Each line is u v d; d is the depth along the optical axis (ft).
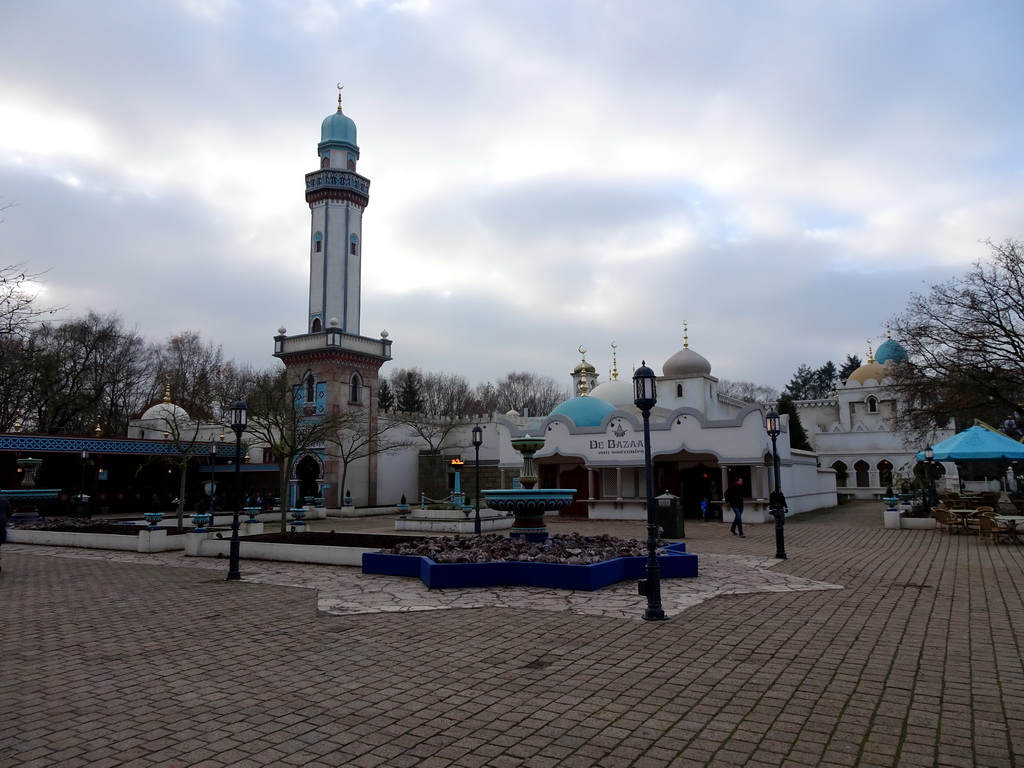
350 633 30.07
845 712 19.43
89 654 27.17
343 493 134.72
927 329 103.65
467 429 161.79
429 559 43.06
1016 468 106.22
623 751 16.96
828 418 193.77
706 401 144.05
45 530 75.61
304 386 138.21
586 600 36.29
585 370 153.58
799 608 33.91
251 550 59.57
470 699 20.95
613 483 115.55
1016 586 39.81
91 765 16.58
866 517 105.09
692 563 43.80
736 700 20.49
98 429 144.56
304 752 17.19
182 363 192.34
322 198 145.89
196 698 21.52
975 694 20.84
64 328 155.02
